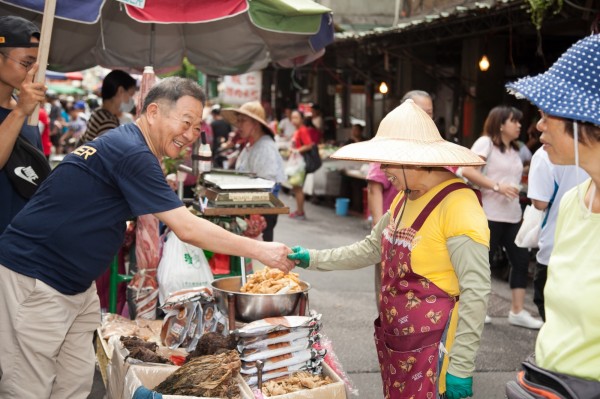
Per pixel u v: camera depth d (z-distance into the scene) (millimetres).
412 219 2902
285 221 12594
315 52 5840
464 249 2740
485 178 6031
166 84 2922
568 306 1997
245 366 3096
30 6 3992
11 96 3752
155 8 4230
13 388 2924
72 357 3270
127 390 2971
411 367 2875
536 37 11602
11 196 3635
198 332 3516
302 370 3246
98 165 2836
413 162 2744
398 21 12438
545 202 4762
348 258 3334
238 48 6355
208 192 4613
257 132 6645
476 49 11867
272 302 3277
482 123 12023
